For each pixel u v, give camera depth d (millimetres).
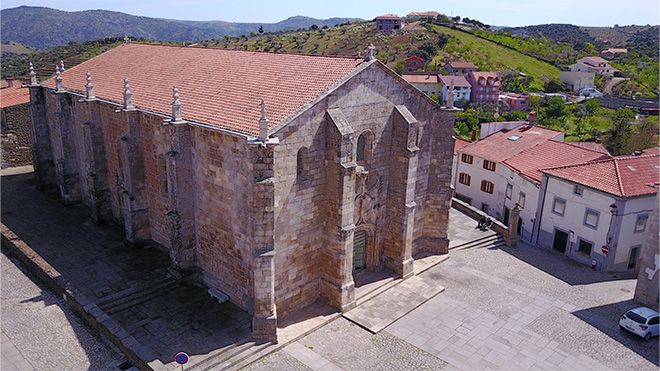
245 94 31500
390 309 31906
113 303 30219
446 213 39406
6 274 34906
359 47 163000
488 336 29750
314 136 28359
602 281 37781
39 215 43906
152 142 34688
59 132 44875
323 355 27359
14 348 27109
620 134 79500
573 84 160750
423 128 36688
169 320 28969
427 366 26828
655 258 32938
